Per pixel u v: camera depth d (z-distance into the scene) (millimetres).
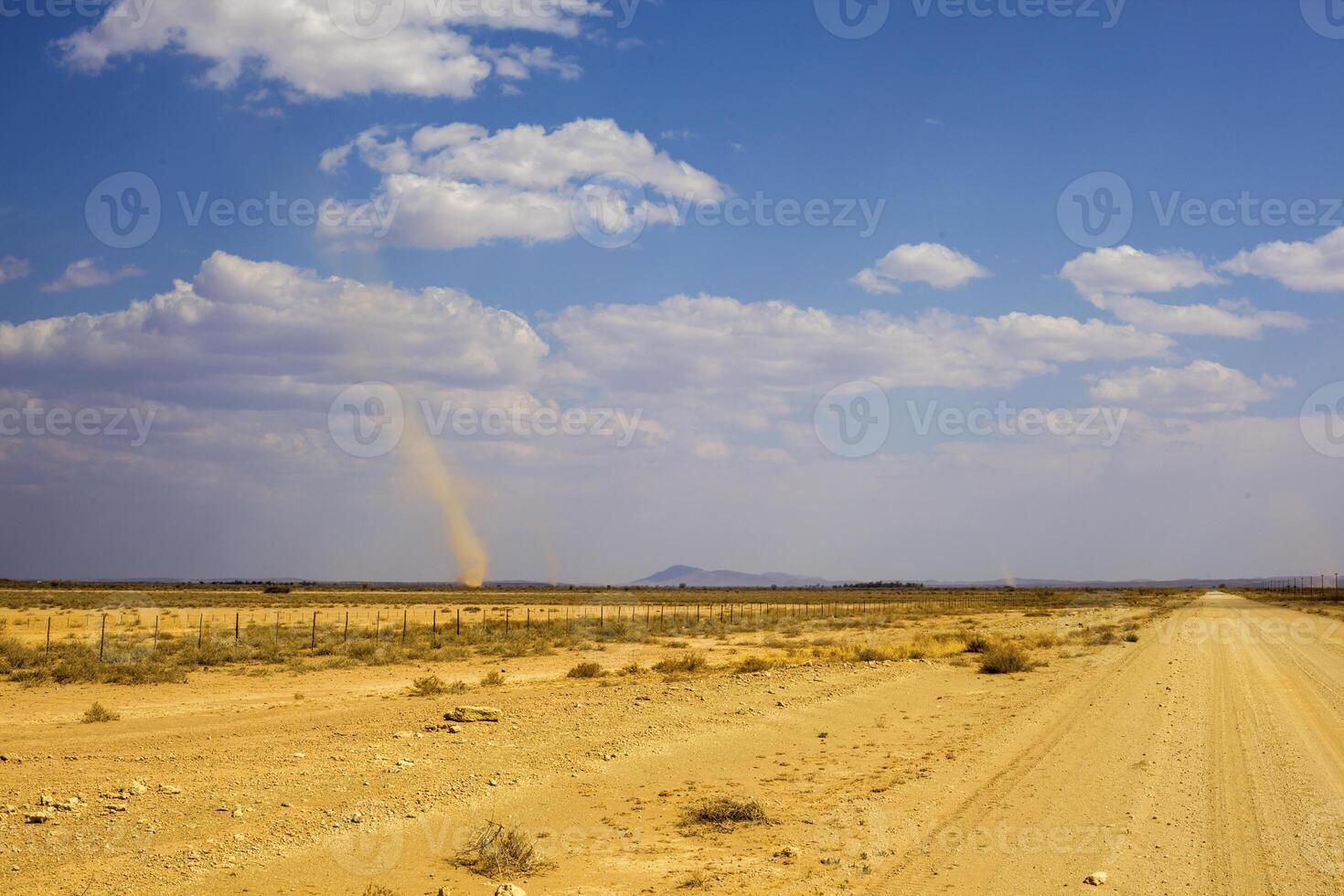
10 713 21688
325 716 20359
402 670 33531
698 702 22359
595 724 19031
